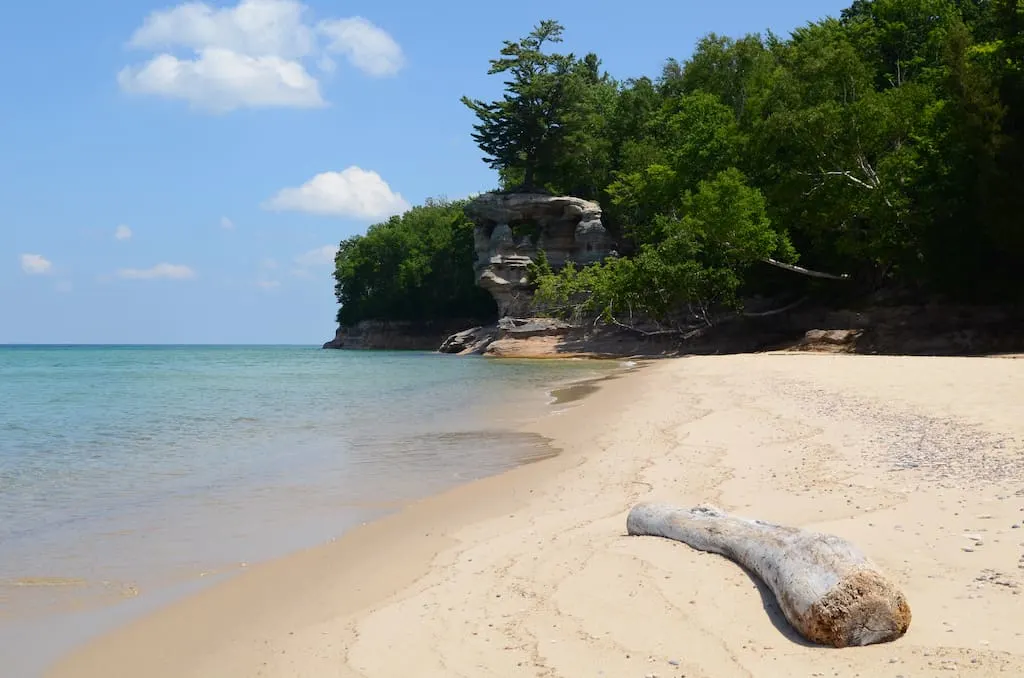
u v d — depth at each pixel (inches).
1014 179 1467.8
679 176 2650.1
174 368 2596.0
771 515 334.6
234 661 231.1
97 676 224.1
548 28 3348.9
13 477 532.7
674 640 211.2
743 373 1203.2
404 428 786.8
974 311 1699.1
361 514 419.2
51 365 2970.0
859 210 1861.5
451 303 4416.8
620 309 2650.1
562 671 199.3
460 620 243.8
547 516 386.6
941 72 2042.3
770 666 191.8
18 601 286.7
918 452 448.1
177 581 309.3
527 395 1157.1
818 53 1982.0
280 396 1245.7
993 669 178.4
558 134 3371.1
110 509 435.2
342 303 5423.2
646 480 452.8
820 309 2154.3
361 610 268.7
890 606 200.4
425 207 5103.3
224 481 514.6
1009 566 242.2
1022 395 653.9
